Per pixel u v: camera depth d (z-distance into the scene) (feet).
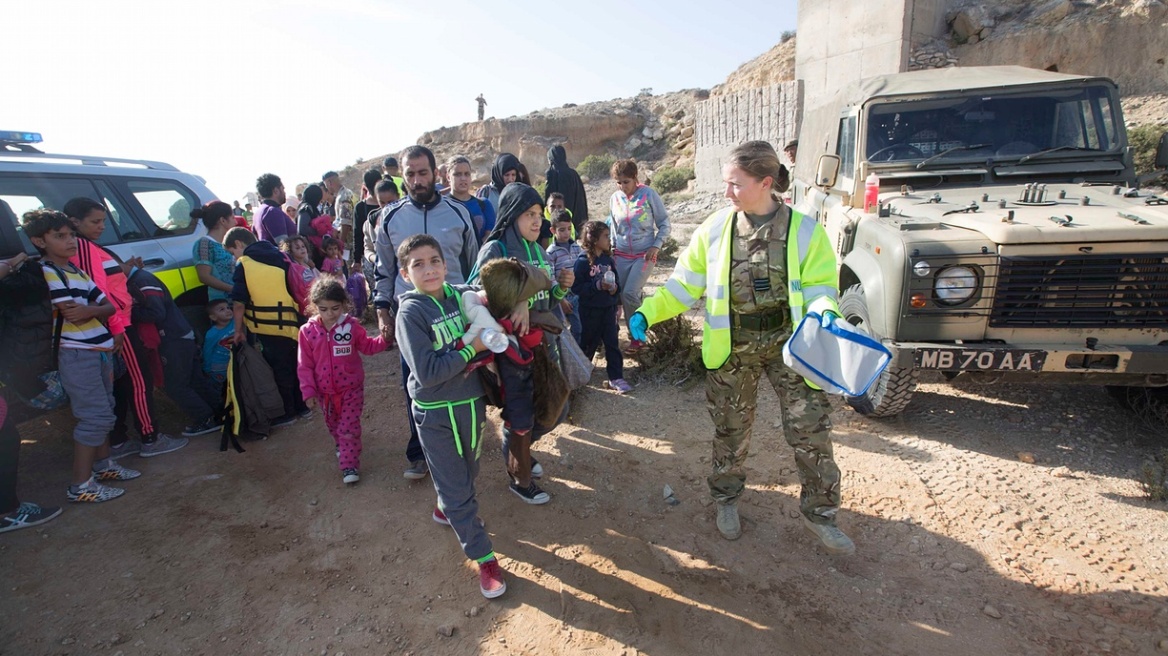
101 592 9.98
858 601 9.36
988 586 9.52
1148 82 46.70
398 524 11.75
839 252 16.44
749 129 69.97
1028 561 9.98
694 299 10.21
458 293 9.51
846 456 13.33
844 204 16.89
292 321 15.75
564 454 14.17
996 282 11.57
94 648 8.86
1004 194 14.40
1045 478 12.14
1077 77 16.02
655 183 91.40
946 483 12.12
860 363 8.05
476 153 135.13
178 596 9.89
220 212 17.34
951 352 11.63
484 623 9.20
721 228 9.68
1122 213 11.97
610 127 128.88
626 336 22.68
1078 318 11.53
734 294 9.66
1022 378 12.18
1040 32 50.14
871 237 13.44
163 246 16.79
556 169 21.43
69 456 14.71
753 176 9.00
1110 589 9.30
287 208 32.63
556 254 17.06
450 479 9.34
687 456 13.85
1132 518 10.86
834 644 8.60
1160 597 9.09
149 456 14.55
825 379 8.28
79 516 12.09
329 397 13.05
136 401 14.14
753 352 9.79
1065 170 15.12
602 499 12.34
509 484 12.97
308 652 8.77
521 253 11.61
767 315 9.67
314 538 11.37
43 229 11.27
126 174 16.75
